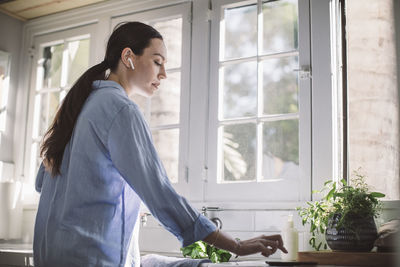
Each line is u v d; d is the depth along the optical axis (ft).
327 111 6.52
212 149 7.45
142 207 7.75
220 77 7.64
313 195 6.41
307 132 6.68
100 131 4.11
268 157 18.92
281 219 6.51
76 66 9.84
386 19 6.14
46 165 4.41
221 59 7.72
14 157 9.45
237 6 7.83
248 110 15.14
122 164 4.00
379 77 6.08
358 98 6.17
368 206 5.13
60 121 4.39
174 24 10.53
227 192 7.16
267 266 4.53
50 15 9.56
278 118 7.02
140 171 3.96
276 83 18.93
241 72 15.26
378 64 6.11
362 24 6.28
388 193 5.82
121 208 4.27
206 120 7.58
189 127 7.73
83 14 9.18
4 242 8.61
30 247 8.38
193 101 7.76
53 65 9.87
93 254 3.98
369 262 4.80
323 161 6.44
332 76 6.57
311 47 6.84
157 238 7.53
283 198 6.69
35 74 9.62
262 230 6.64
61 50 9.83
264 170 18.72
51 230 4.07
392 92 5.97
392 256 4.76
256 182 6.95
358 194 5.17
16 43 9.77
